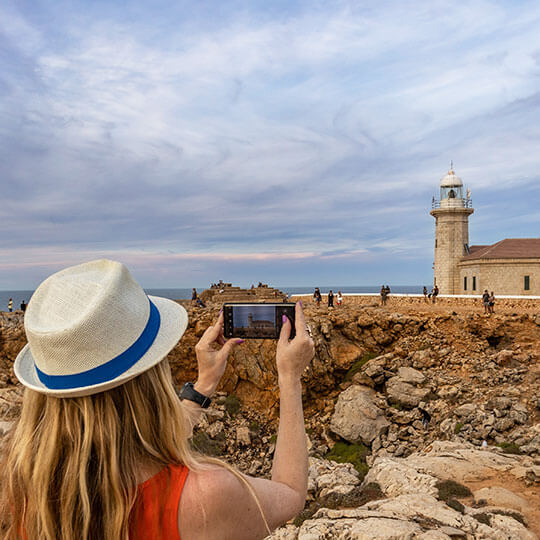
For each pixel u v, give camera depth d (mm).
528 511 10570
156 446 1300
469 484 12578
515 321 28469
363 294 49625
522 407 20891
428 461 14383
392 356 27641
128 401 1291
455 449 16141
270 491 1355
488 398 22641
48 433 1289
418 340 28641
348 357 28250
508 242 54594
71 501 1178
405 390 24578
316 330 28672
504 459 14781
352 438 22594
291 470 1479
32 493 1235
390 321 29438
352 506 11953
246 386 27516
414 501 10617
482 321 28844
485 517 9812
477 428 20281
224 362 2033
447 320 29328
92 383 1250
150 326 1447
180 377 28672
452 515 9625
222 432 23812
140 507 1194
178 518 1179
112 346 1285
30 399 1439
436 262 61062
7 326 29484
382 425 22750
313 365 26984
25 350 1573
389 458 15117
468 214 59812
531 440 18109
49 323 1312
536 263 48375
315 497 14188
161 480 1229
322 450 23078
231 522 1226
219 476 1260
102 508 1174
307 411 26562
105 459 1203
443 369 26203
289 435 1531
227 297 40625
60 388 1262
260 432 24672
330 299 34906
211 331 2049
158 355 1366
